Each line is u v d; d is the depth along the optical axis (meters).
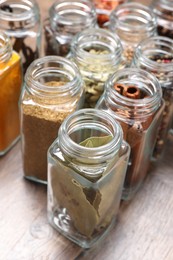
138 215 0.42
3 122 0.44
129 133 0.39
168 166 0.46
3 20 0.46
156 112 0.40
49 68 0.42
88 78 0.43
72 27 0.48
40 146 0.42
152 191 0.44
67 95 0.40
